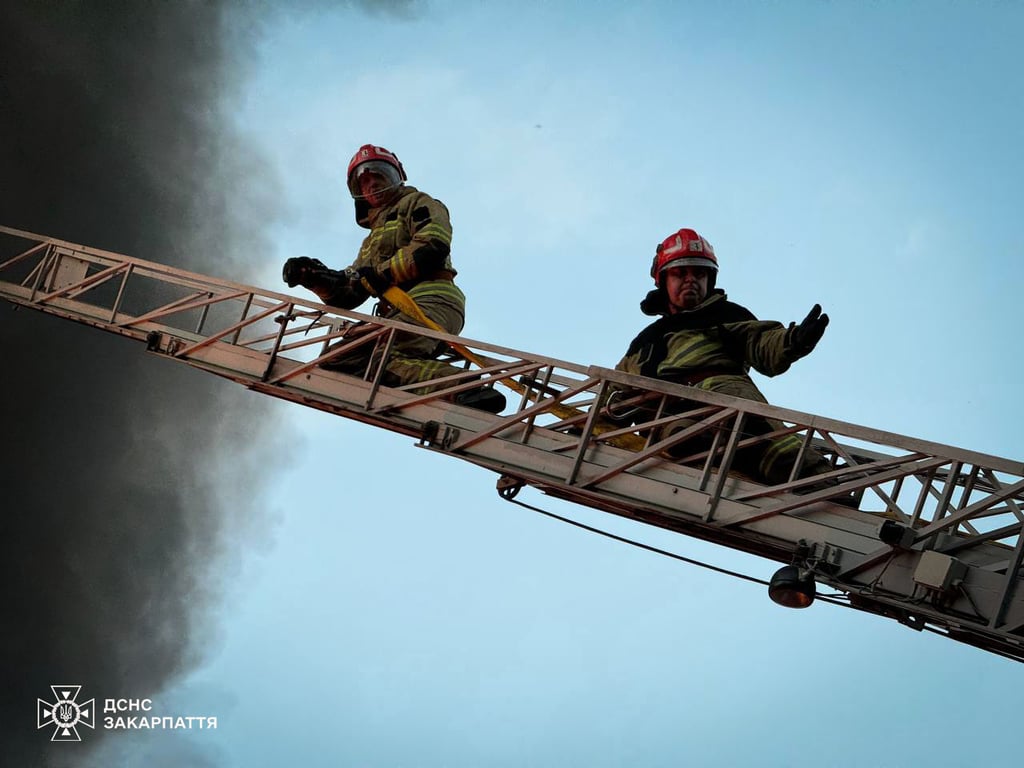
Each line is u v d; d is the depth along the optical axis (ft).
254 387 33.24
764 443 26.94
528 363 29.19
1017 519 22.80
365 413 31.12
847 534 24.41
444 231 32.17
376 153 34.14
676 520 26.20
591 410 27.58
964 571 22.54
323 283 32.30
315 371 32.45
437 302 31.96
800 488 26.63
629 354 29.32
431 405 30.66
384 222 33.55
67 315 38.37
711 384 27.66
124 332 36.96
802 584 23.76
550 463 28.32
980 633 22.17
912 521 23.80
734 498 25.64
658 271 29.27
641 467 27.17
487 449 29.25
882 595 23.34
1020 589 21.99
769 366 27.12
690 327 28.55
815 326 26.03
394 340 31.65
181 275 36.37
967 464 23.38
